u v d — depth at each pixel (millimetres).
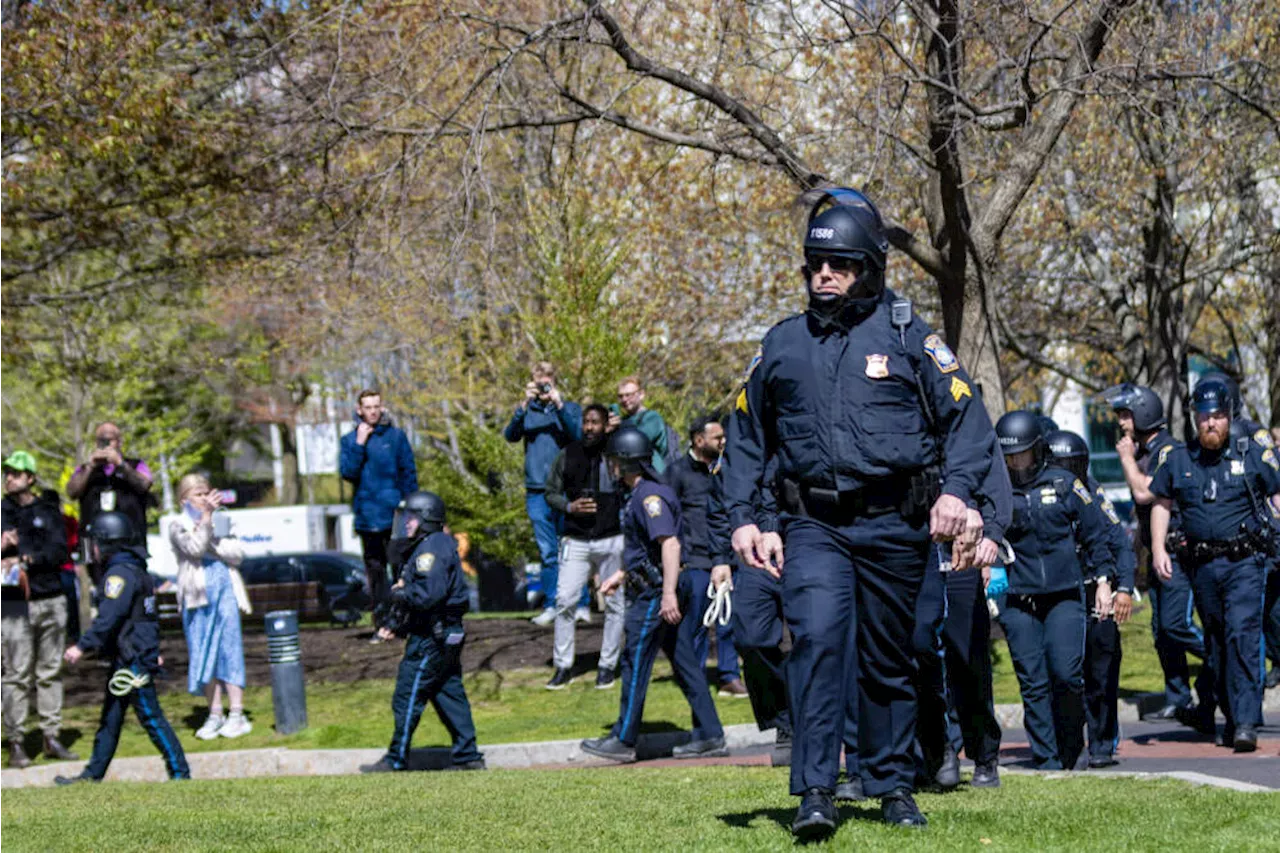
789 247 40594
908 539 9031
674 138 24688
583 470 23562
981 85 25141
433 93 27578
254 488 108062
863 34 22391
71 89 27109
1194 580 16875
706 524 19219
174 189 29250
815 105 29312
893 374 8914
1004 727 21531
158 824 11945
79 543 27375
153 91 27250
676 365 41656
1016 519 15008
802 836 8859
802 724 8906
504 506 43469
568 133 34406
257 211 30312
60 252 31391
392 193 26359
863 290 9016
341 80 26672
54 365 37125
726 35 24859
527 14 27906
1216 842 8781
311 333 51625
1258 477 16516
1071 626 14914
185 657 29172
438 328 41344
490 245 25703
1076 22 26469
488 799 12859
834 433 8938
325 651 27484
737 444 9344
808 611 8945
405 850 9781
